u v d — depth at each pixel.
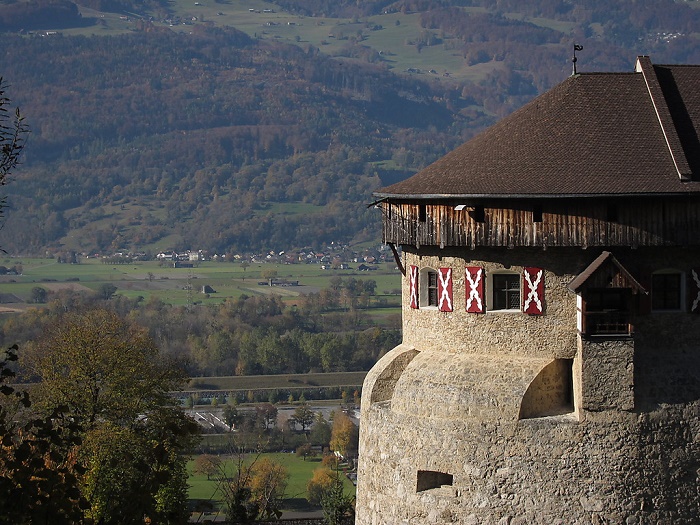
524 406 100.94
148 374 159.00
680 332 101.06
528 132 106.12
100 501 118.19
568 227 99.81
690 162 101.00
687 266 100.94
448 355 106.81
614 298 99.88
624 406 98.44
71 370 156.00
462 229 103.62
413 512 105.25
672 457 99.38
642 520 99.00
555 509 99.56
